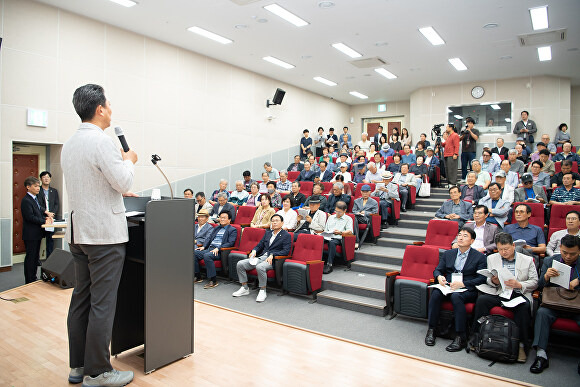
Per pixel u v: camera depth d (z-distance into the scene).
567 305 2.98
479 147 11.31
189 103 8.51
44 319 3.56
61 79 6.31
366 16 6.61
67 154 2.15
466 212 5.56
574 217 3.78
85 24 6.63
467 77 10.81
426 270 4.13
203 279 5.75
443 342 3.52
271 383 2.49
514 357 3.04
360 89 12.41
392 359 2.98
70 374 2.34
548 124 10.47
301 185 8.42
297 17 6.68
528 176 5.69
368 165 7.95
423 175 8.16
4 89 5.68
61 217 6.38
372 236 6.18
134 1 6.07
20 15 5.84
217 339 3.24
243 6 6.25
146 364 2.45
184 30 7.30
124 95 7.24
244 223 6.60
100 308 2.15
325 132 13.60
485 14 6.48
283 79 11.10
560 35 7.41
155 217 2.44
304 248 5.06
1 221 5.74
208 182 8.98
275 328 3.62
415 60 9.15
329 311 4.38
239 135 9.86
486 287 3.48
